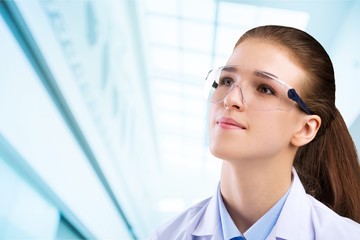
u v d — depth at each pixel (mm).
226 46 5125
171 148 9773
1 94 1944
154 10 4867
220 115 682
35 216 2891
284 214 746
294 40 767
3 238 2467
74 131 3287
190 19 4855
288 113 709
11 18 2096
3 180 2369
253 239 745
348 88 3855
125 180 5730
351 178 915
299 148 972
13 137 2123
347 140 928
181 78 6270
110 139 4430
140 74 5875
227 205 812
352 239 672
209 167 10539
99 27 3545
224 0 4316
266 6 4238
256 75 699
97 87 3678
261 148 672
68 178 3223
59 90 2719
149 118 7367
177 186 10805
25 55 2225
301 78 749
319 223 749
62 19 2631
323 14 4137
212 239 780
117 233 5758
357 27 3746
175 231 889
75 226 3938
